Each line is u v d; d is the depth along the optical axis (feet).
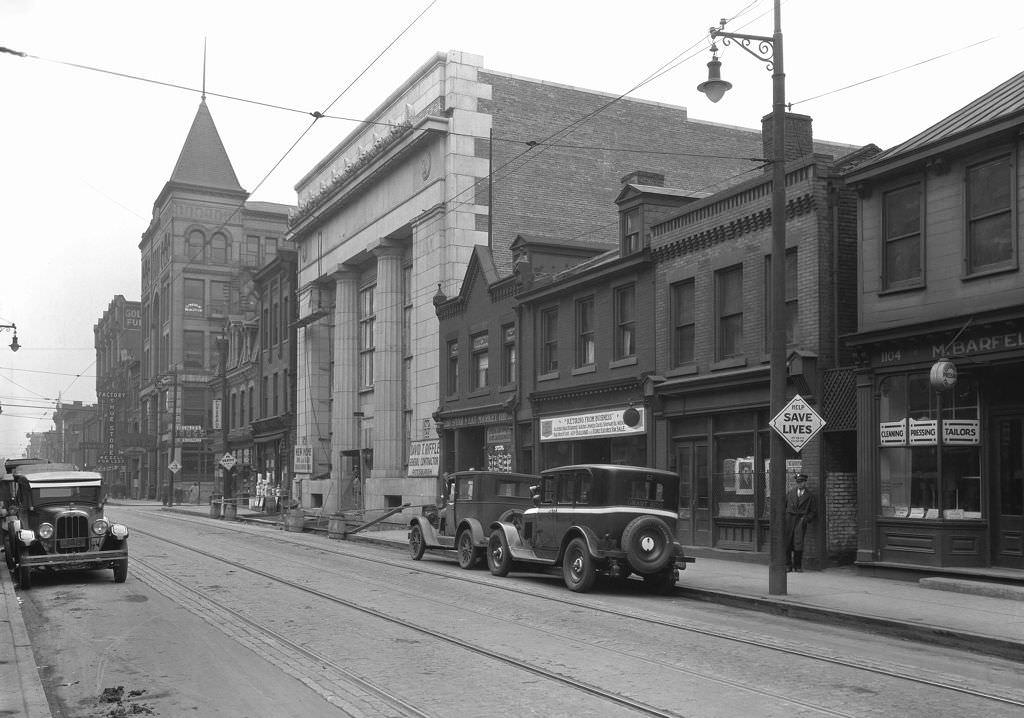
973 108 59.98
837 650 37.01
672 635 40.29
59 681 32.42
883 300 60.85
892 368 59.98
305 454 167.63
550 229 126.41
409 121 131.23
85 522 60.75
